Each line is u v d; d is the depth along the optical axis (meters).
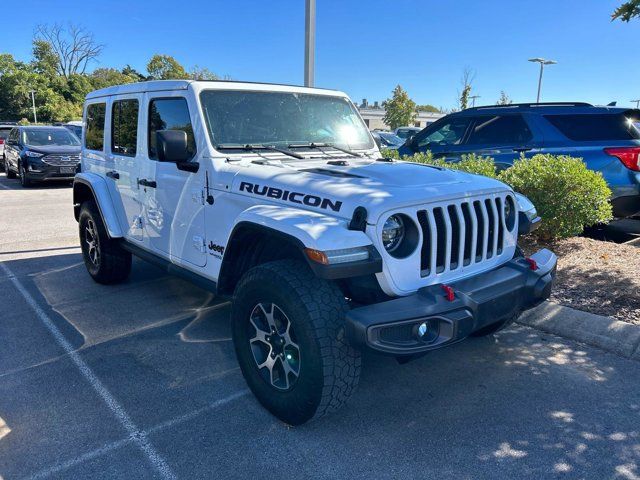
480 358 3.94
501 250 3.51
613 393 3.44
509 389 3.50
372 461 2.79
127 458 2.81
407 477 2.66
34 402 3.37
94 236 5.57
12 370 3.81
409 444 2.92
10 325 4.64
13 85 58.00
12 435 3.02
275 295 2.88
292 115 4.29
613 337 4.07
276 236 2.94
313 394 2.80
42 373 3.76
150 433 3.04
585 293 4.84
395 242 2.92
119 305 5.14
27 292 5.55
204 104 3.88
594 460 2.78
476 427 3.08
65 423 3.14
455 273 3.14
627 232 7.92
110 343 4.27
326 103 4.58
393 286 2.89
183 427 3.09
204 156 3.75
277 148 4.02
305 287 2.81
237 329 3.26
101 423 3.14
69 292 5.55
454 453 2.85
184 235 4.08
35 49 67.19
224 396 3.44
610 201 6.75
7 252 7.27
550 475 2.67
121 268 5.56
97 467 2.74
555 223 6.23
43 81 60.59
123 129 4.93
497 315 3.04
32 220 9.62
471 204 3.20
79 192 5.85
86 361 3.95
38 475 2.68
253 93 4.15
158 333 4.46
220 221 3.65
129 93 4.75
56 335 4.43
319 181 3.16
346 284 3.07
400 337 2.72
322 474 2.69
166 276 6.10
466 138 7.76
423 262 3.03
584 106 7.08
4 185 15.40
